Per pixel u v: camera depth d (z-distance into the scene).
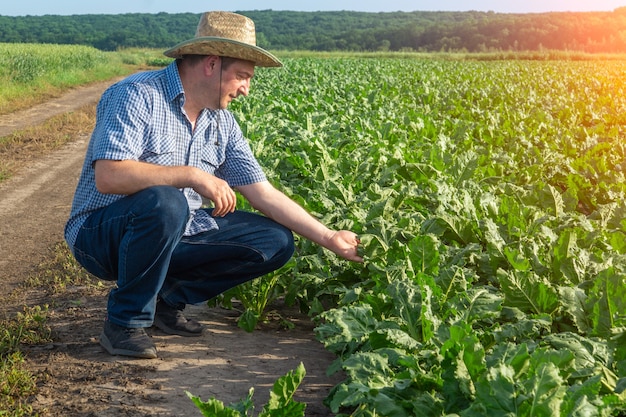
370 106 14.54
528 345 3.10
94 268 4.12
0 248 6.72
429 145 9.08
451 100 16.41
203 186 3.76
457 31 147.12
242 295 4.61
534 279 3.83
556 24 142.75
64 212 8.36
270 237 4.21
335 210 5.44
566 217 5.78
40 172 11.08
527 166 8.59
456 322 3.14
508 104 17.00
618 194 7.23
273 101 13.72
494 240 4.55
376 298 3.57
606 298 3.40
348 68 35.41
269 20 182.50
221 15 3.86
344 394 2.77
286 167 7.87
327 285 4.51
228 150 4.26
